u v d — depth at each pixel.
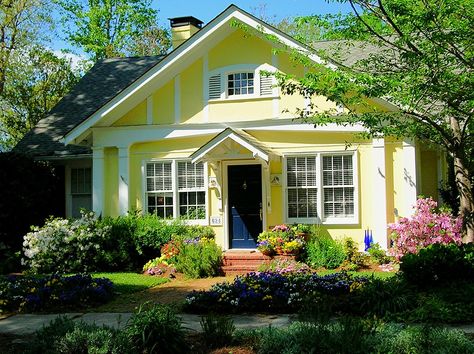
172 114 16.91
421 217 13.54
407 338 6.80
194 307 10.07
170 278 14.20
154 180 17.27
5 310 10.62
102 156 17.39
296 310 9.76
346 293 10.11
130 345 7.06
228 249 16.30
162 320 7.43
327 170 15.80
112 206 17.48
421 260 10.08
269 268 14.09
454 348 6.57
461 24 10.38
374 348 6.71
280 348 7.05
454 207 15.66
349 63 16.97
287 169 16.02
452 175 15.73
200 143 16.86
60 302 10.67
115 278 14.02
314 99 15.74
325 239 15.25
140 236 15.75
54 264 15.39
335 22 12.27
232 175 16.58
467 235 12.71
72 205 19.83
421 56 10.66
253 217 16.34
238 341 7.61
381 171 15.18
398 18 10.94
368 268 14.31
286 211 15.91
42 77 32.66
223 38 16.55
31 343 7.50
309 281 10.42
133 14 36.84
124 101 16.73
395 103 11.75
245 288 10.24
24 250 15.61
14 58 27.64
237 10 15.70
